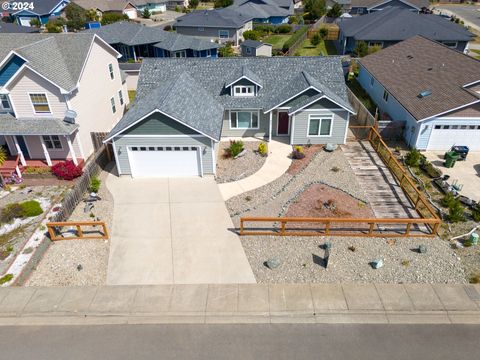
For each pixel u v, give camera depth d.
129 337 12.78
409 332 12.88
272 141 27.12
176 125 21.02
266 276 15.31
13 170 23.19
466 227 18.12
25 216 19.22
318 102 24.64
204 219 18.89
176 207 19.88
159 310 13.82
